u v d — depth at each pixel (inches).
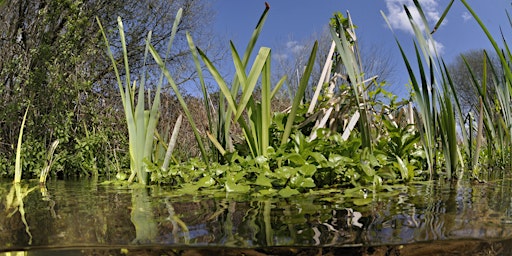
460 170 75.4
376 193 44.3
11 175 140.3
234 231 27.0
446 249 23.9
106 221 31.0
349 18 79.2
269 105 59.3
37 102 157.9
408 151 72.1
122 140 168.1
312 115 72.6
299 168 49.1
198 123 180.9
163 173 65.8
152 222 30.3
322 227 27.8
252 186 52.5
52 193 54.9
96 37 182.5
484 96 61.2
